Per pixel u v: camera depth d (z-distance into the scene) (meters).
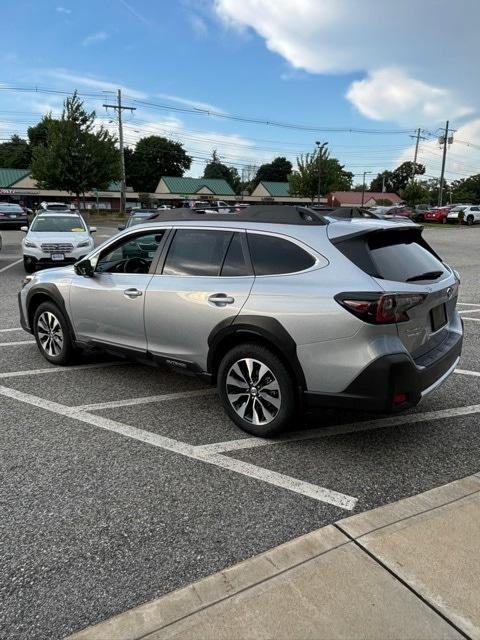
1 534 2.79
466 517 2.83
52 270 5.71
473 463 3.57
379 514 2.88
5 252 18.19
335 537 2.66
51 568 2.53
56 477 3.37
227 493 3.19
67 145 39.00
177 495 3.17
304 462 3.58
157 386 5.07
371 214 4.44
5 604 2.30
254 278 3.80
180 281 4.20
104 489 3.23
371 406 3.32
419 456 3.67
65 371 5.51
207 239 4.17
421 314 3.54
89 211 57.44
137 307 4.46
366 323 3.24
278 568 2.44
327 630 2.08
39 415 4.36
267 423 3.81
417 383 3.38
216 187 81.31
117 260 4.92
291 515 2.97
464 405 4.59
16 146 96.56
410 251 3.91
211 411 4.46
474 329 7.41
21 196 62.78
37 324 5.75
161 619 2.16
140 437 3.95
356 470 3.47
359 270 3.41
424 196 73.56
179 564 2.56
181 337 4.18
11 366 5.66
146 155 96.44
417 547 2.57
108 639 2.07
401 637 2.05
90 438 3.93
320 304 3.40
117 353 4.85
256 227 3.93
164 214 4.63
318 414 4.40
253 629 2.09
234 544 2.71
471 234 29.67
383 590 2.28
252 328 3.66
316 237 3.64
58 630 2.16
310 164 61.44
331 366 3.39
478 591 2.27
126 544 2.71
